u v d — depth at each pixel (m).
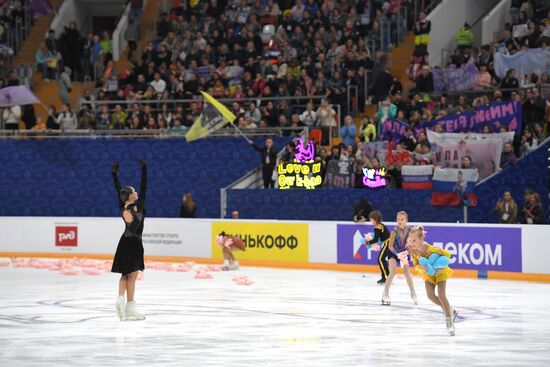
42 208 47.78
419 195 38.97
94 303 26.75
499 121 39.81
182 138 46.00
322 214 40.59
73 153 47.44
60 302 26.98
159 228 40.31
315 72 46.56
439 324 22.61
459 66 45.03
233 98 46.81
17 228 43.00
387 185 39.97
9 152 48.22
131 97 49.38
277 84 46.56
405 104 42.94
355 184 40.34
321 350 18.86
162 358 17.91
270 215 41.69
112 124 48.25
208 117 43.44
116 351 18.69
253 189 42.03
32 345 19.44
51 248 42.31
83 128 48.34
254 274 35.16
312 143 41.03
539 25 44.25
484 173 39.34
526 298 27.83
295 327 22.02
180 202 45.88
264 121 44.56
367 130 41.94
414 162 39.88
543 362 17.64
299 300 27.33
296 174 41.22
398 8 48.88
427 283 21.38
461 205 38.41
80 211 47.28
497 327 22.14
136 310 24.34
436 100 44.50
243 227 38.59
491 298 27.83
